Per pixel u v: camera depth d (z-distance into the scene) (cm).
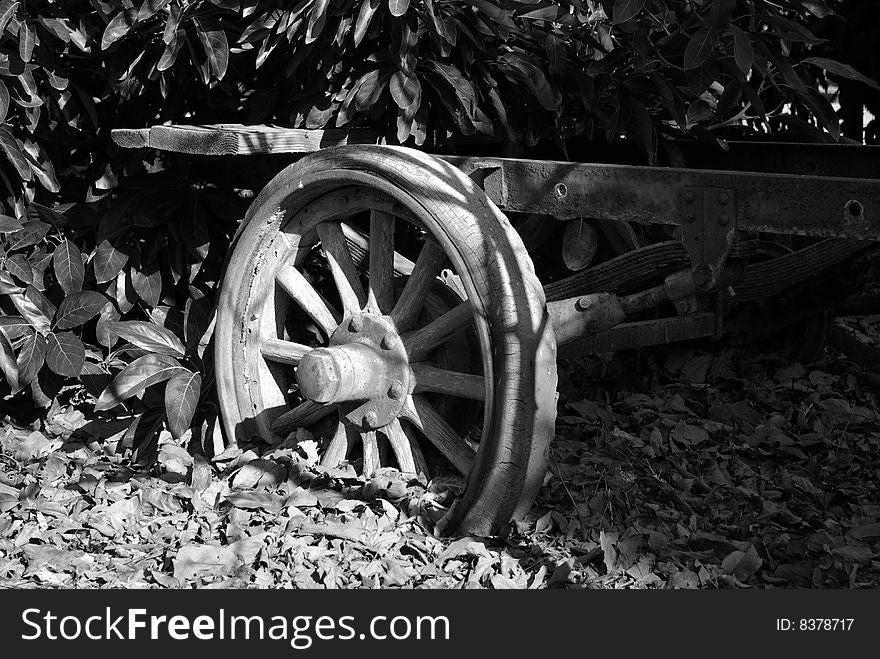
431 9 360
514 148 415
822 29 615
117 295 425
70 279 414
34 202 444
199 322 414
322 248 390
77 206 431
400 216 347
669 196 324
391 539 330
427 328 357
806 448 411
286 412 391
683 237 322
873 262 596
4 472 391
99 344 446
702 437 414
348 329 368
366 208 359
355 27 360
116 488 372
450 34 361
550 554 324
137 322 413
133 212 416
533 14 387
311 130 378
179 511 358
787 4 384
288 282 383
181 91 427
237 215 425
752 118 440
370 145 346
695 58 339
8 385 443
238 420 389
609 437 404
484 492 326
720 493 370
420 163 335
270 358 387
